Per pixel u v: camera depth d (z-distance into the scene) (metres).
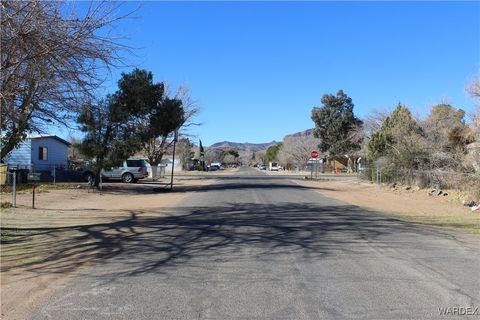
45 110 11.31
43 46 9.30
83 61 10.02
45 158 41.62
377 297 6.48
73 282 7.41
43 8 9.13
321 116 85.50
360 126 81.69
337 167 88.56
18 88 9.91
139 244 10.68
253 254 9.45
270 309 5.96
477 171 23.28
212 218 15.59
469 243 10.98
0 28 8.73
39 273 8.05
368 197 26.91
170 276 7.70
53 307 6.14
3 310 6.06
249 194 27.30
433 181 28.16
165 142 51.12
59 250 10.09
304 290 6.82
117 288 7.01
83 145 28.41
